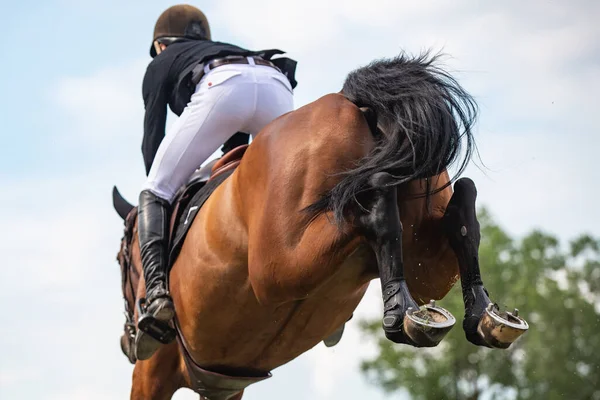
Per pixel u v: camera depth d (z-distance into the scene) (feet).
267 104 26.37
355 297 23.56
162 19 29.40
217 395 27.32
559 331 110.52
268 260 21.16
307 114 21.65
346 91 21.66
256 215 21.67
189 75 26.81
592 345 110.22
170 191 26.45
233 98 25.93
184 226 24.99
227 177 24.61
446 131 20.31
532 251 119.85
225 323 24.09
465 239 20.90
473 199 21.13
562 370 108.68
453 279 21.93
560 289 114.11
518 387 110.01
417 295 22.02
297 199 20.83
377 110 20.99
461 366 109.81
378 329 111.24
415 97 20.40
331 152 20.74
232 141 27.94
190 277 24.41
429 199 21.31
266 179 21.49
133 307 30.30
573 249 120.57
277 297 21.50
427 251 21.59
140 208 26.37
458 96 20.85
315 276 20.58
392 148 20.30
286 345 24.57
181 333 25.79
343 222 20.03
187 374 27.94
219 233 23.30
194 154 26.21
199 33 29.40
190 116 26.08
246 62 26.61
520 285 113.39
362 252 20.65
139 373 28.86
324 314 23.12
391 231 19.76
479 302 20.68
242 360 25.52
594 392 108.68
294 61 27.96
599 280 117.70
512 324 19.88
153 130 27.61
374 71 21.17
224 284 23.40
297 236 20.74
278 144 21.52
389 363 108.47
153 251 25.72
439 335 19.26
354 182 19.98
